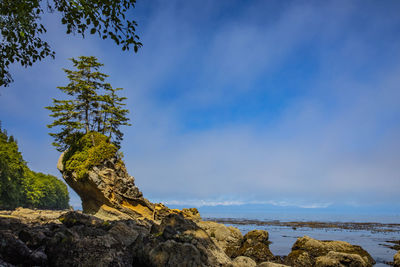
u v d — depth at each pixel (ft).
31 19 37.29
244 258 50.67
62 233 40.78
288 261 78.43
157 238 48.29
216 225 110.01
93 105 133.39
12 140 323.16
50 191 418.92
